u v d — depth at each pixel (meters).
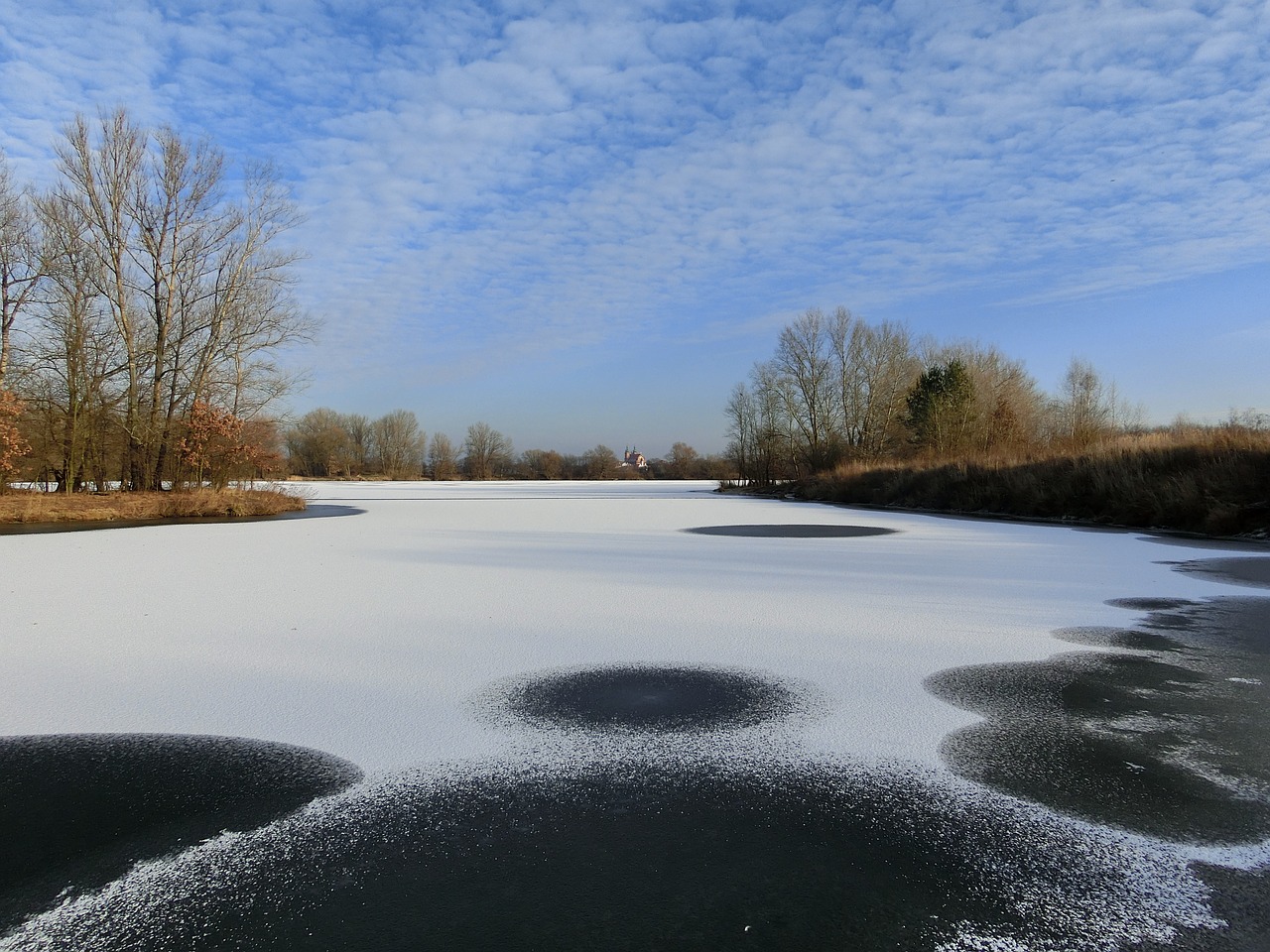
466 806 2.93
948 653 5.23
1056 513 19.06
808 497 32.94
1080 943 2.06
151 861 2.53
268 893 2.33
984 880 2.39
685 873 2.45
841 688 4.42
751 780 3.16
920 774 3.22
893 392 45.84
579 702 4.18
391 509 25.83
